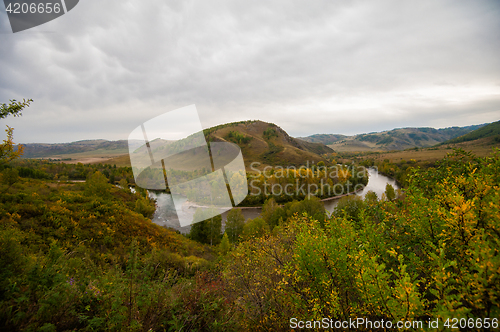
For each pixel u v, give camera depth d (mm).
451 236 1556
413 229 2002
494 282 1016
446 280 1288
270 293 2645
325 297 1784
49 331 1468
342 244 1896
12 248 1809
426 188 3094
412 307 1203
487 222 1463
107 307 2020
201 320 2488
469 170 2562
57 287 1798
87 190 27641
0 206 14133
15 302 1601
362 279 1465
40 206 16125
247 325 2410
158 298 2254
